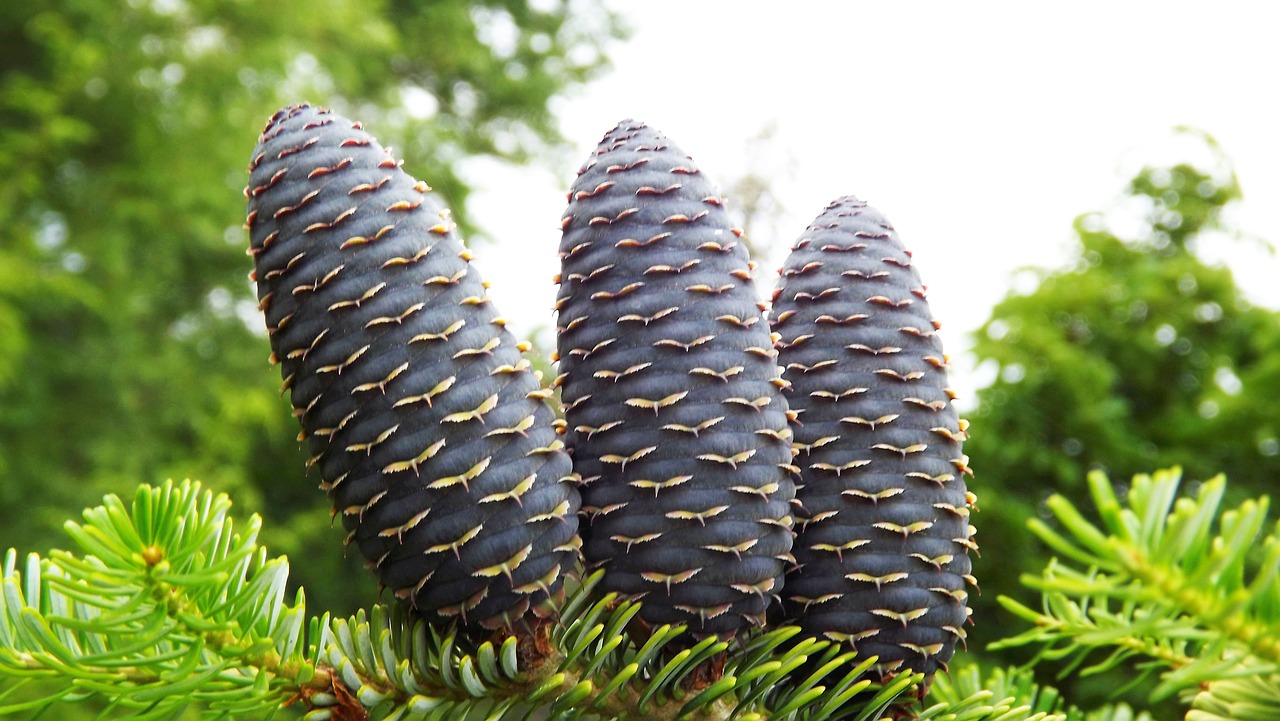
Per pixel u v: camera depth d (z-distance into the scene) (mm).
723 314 211
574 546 205
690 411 208
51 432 1401
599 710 208
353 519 206
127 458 1382
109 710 198
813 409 223
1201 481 782
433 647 210
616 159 218
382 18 2031
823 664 220
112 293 1436
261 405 1413
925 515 221
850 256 229
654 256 212
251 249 209
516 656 204
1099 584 158
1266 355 835
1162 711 339
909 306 228
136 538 187
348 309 202
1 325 1232
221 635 200
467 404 201
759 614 210
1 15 1445
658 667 211
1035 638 192
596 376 210
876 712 220
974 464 814
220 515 205
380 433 201
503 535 201
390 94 1939
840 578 219
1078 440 812
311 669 204
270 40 1579
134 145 1519
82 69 1377
